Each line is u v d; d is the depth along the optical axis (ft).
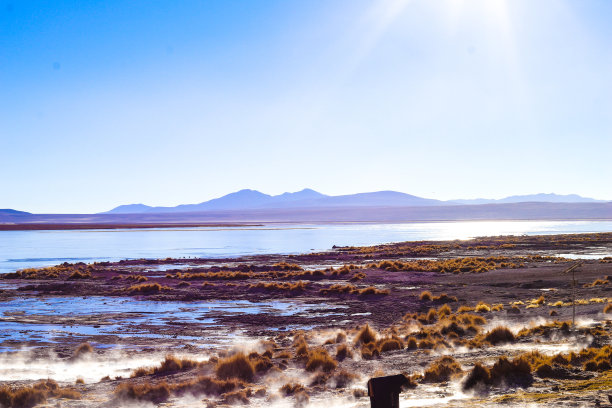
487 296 133.69
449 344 70.33
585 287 137.28
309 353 66.95
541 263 212.23
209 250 357.00
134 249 376.48
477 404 34.78
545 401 33.60
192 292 154.40
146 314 119.65
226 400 45.09
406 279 174.29
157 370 63.87
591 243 329.52
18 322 109.70
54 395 49.98
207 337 93.04
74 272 195.72
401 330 90.53
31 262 274.57
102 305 134.10
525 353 53.31
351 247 339.98
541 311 97.96
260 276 192.44
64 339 91.76
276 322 107.65
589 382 39.78
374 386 23.21
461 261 223.10
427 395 41.04
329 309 123.54
